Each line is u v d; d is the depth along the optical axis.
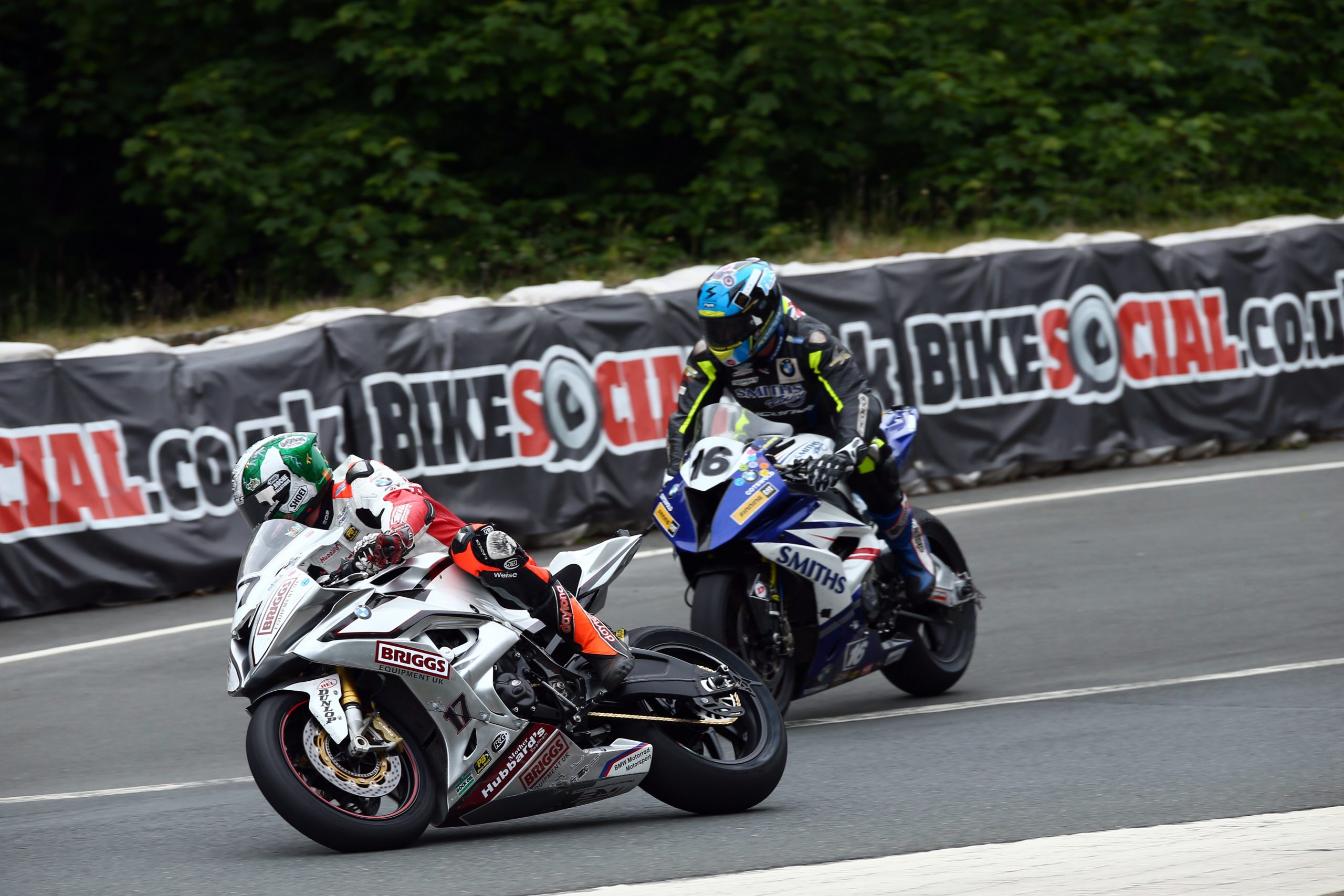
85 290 65.88
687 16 61.28
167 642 30.20
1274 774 18.11
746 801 17.58
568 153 66.56
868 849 15.58
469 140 65.25
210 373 35.19
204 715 25.05
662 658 17.70
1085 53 66.81
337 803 15.99
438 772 16.27
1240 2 71.12
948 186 62.28
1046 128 64.81
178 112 59.44
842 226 58.00
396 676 16.02
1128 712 22.20
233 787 20.53
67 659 29.28
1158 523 37.03
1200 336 46.28
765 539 21.84
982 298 43.56
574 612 17.08
